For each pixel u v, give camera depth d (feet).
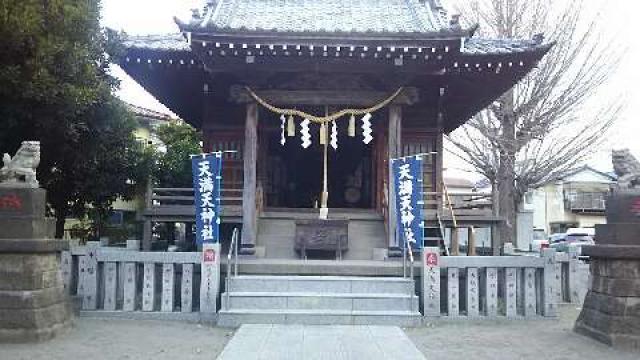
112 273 35.65
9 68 36.37
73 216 69.62
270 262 38.29
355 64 44.16
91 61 42.80
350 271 37.40
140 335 29.91
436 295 34.99
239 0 52.75
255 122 46.06
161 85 53.57
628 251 27.84
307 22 48.67
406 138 53.52
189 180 86.63
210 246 35.09
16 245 27.07
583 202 168.66
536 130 75.51
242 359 24.45
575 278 45.70
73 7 39.11
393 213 44.47
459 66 46.16
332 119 46.01
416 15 49.88
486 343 28.66
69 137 45.34
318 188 69.00
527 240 80.33
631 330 27.55
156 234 82.33
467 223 52.47
